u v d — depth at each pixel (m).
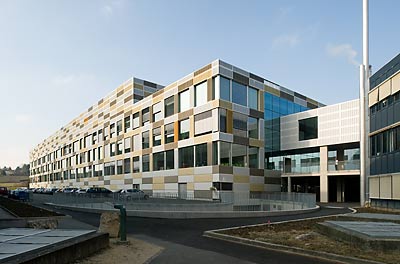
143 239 12.98
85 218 21.80
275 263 8.87
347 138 39.50
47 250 7.75
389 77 26.47
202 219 20.64
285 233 13.62
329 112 41.69
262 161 44.31
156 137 49.84
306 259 9.31
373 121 29.56
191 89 43.28
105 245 10.80
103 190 53.19
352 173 38.78
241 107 42.12
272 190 45.00
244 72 43.00
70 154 86.94
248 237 12.61
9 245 8.05
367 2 32.03
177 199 33.25
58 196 35.53
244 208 28.53
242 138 41.75
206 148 40.19
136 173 54.56
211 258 9.48
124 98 60.00
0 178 154.00
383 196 27.41
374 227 12.13
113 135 63.72
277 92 48.81
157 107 50.06
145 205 24.67
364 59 31.58
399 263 8.32
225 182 38.94
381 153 27.95
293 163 45.84
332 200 45.16
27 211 22.86
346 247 10.42
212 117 39.78
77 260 8.77
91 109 74.62
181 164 44.25
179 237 13.49
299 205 27.80
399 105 24.95
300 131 45.03
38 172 122.38
